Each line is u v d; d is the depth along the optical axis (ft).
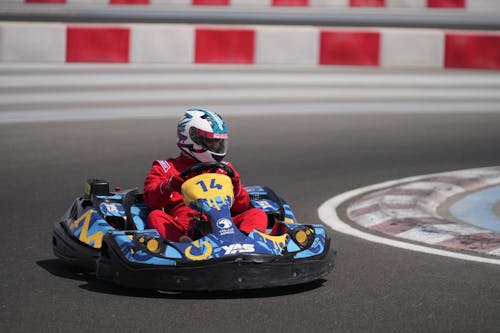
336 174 68.80
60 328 33.91
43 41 112.06
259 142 81.00
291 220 43.91
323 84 108.47
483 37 117.80
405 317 35.53
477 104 101.60
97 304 37.14
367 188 64.08
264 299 37.93
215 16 131.44
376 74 114.52
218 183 41.16
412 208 56.80
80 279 41.50
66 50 112.57
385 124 90.53
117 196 44.88
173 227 41.09
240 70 113.80
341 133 85.71
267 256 37.47
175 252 37.47
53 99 96.84
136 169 69.87
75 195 61.93
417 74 115.24
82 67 111.34
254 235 38.47
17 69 108.78
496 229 52.54
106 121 89.15
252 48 116.26
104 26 113.09
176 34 114.83
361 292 39.19
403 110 97.60
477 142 82.28
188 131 43.57
